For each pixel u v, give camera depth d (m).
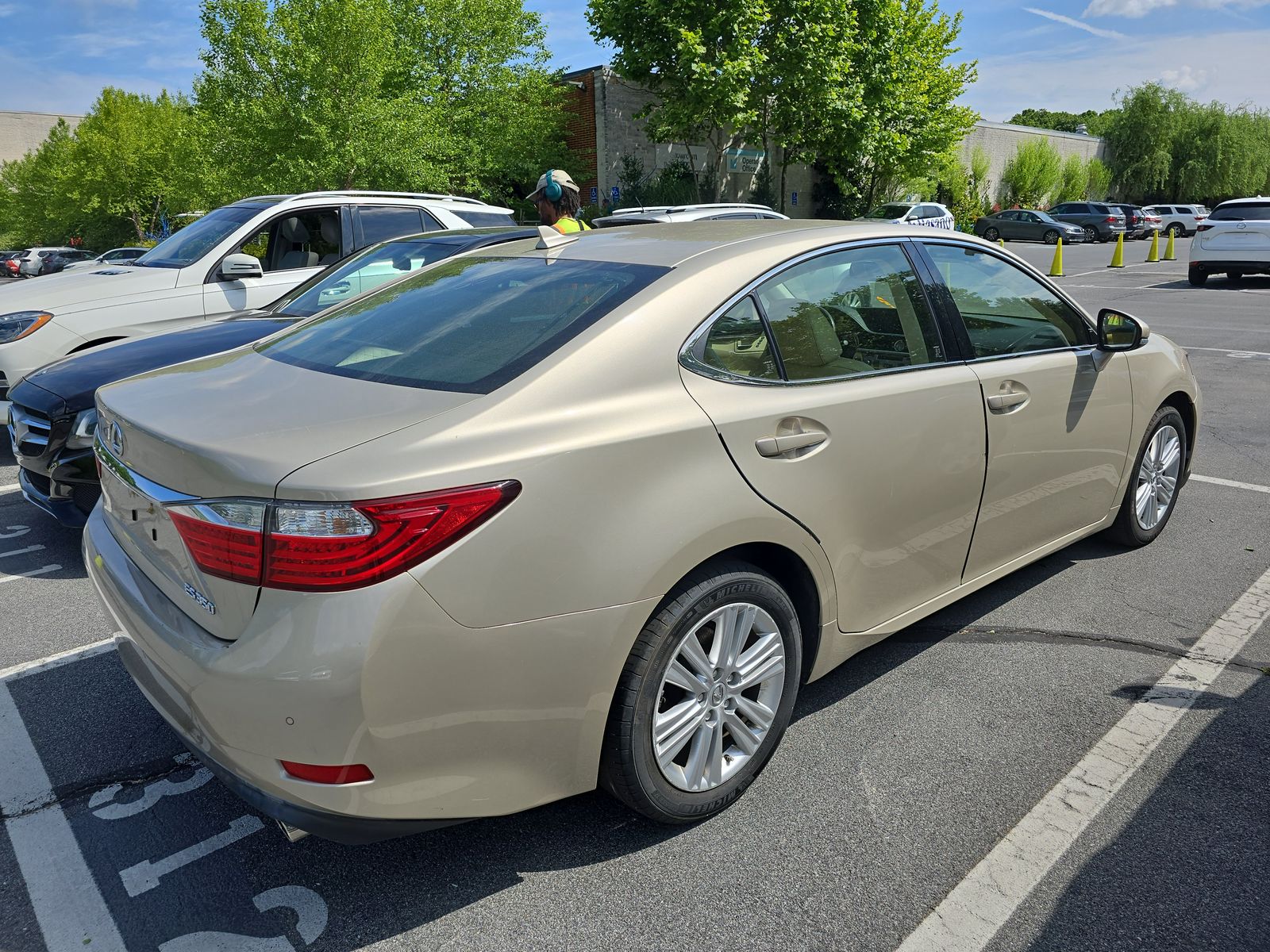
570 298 2.51
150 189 41.09
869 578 2.82
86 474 4.20
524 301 2.59
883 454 2.74
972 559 3.25
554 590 2.03
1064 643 3.52
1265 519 4.89
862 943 2.09
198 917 2.20
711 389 2.39
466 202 8.05
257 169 20.86
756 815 2.54
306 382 2.41
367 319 2.89
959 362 3.10
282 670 1.83
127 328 5.92
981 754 2.81
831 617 2.72
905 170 30.03
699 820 2.50
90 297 6.02
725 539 2.30
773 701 2.57
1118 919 2.14
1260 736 2.88
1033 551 3.59
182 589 2.11
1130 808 2.55
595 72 27.27
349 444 1.95
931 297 3.11
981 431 3.09
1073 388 3.55
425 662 1.89
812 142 26.38
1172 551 4.43
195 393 2.45
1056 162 48.72
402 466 1.89
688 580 2.31
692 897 2.24
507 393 2.13
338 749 1.86
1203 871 2.30
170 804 2.64
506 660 1.99
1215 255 17.50
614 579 2.10
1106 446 3.84
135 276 6.25
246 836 2.50
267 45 20.05
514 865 2.37
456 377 2.27
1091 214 37.91
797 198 31.86
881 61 25.05
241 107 20.19
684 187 27.45
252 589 1.89
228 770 2.00
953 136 29.41
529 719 2.06
